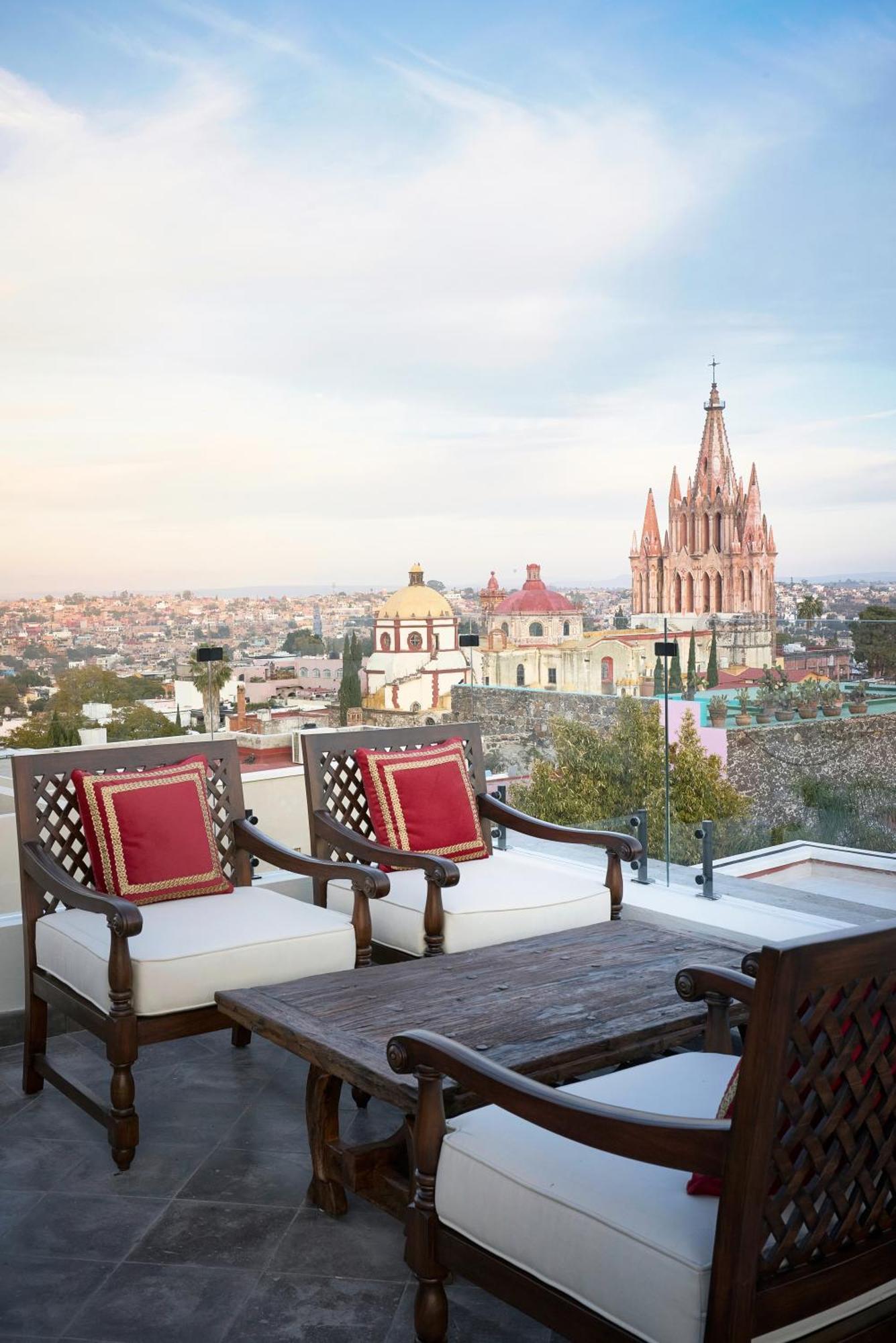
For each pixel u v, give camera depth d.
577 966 2.81
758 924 3.87
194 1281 2.25
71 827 3.36
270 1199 2.57
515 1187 1.70
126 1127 2.73
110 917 2.74
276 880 4.34
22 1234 2.43
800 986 1.38
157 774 3.43
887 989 1.50
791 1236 1.49
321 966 3.06
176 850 3.34
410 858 3.28
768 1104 1.40
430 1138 1.88
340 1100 3.09
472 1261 1.79
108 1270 2.29
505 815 3.91
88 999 2.90
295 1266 2.30
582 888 3.50
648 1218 1.54
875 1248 1.60
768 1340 1.49
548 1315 1.66
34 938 3.19
